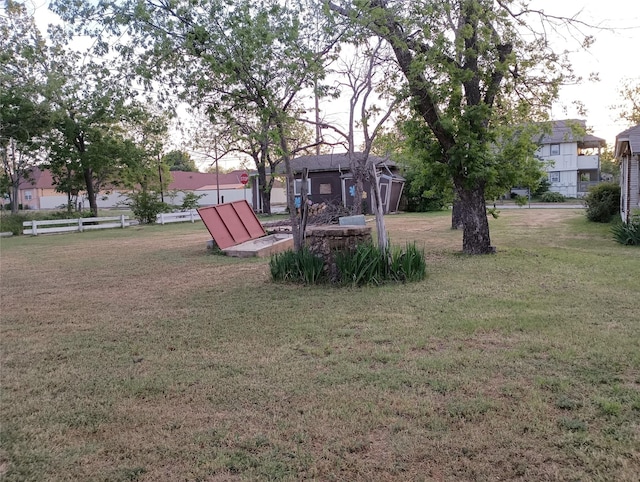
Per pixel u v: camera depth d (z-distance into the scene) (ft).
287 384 13.42
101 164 91.45
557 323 17.89
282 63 25.35
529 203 126.82
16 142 87.92
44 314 22.76
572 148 147.02
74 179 100.37
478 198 36.22
